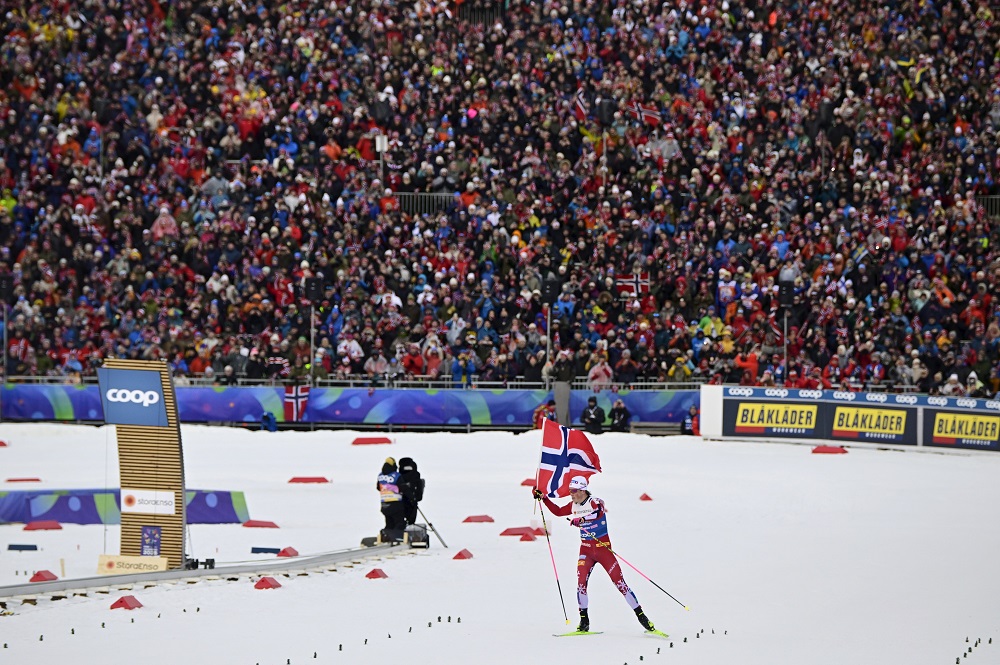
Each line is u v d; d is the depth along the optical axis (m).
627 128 176.88
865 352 156.00
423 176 177.50
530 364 158.00
